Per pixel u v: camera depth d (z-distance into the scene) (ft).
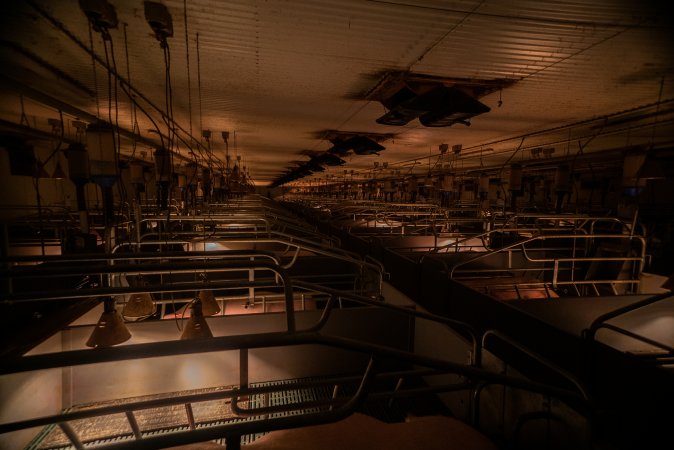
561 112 10.62
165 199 8.43
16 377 7.30
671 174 17.17
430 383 10.37
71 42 6.22
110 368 8.92
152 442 2.86
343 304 15.30
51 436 7.88
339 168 34.78
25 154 11.52
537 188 29.50
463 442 5.31
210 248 17.06
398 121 8.48
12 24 5.59
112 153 5.91
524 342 8.30
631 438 5.44
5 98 9.62
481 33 5.76
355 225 24.99
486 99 9.38
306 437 5.26
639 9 5.00
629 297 10.75
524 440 5.68
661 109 10.08
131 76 8.02
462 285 11.14
